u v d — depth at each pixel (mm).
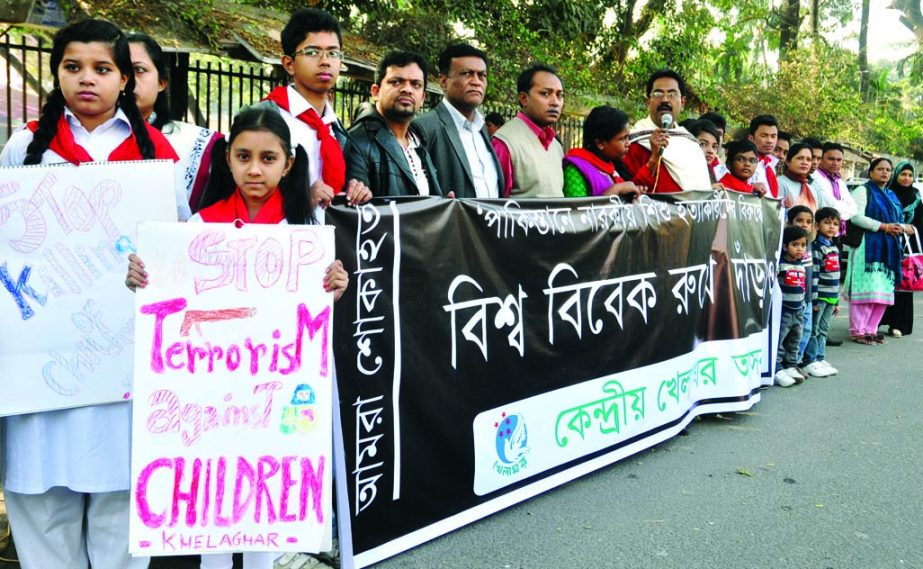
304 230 2387
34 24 6344
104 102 2428
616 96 13453
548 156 4570
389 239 3070
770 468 4168
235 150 2490
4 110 6578
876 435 4777
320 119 3346
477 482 3424
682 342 4629
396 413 3113
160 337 2289
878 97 32531
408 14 10266
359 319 2980
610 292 4094
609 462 4078
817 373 6352
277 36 7742
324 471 2391
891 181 8047
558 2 12258
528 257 3637
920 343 7902
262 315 2359
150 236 2275
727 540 3301
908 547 3273
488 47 10781
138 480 2275
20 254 2348
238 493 2340
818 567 3090
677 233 4551
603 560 3104
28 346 2367
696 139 5250
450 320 3301
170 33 7031
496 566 3041
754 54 24969
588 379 3967
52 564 2588
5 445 2486
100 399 2459
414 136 3986
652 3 14594
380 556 3051
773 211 5602
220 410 2334
